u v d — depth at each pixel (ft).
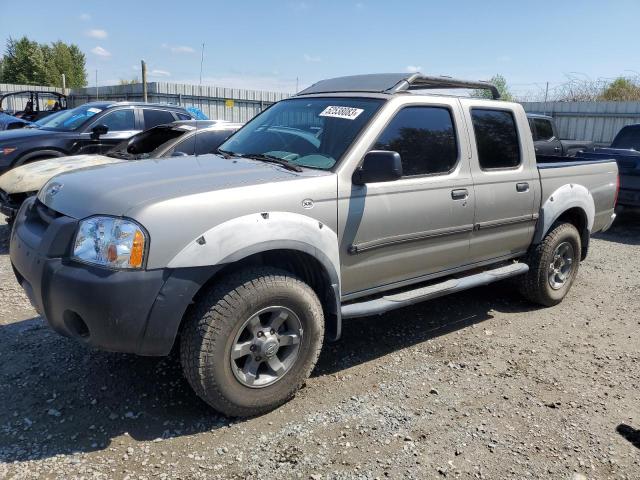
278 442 9.79
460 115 14.01
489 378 12.60
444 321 16.06
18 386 11.20
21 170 21.97
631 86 66.39
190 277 9.34
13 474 8.59
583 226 18.25
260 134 13.94
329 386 11.88
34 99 62.34
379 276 12.47
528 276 16.79
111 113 30.07
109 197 9.62
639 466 9.60
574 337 15.29
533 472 9.30
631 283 20.70
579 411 11.32
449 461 9.48
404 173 12.60
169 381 11.66
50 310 9.48
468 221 13.97
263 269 10.36
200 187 9.95
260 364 10.62
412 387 12.01
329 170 11.46
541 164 17.22
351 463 9.30
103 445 9.46
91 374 11.80
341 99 13.43
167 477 8.73
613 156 30.27
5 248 22.06
